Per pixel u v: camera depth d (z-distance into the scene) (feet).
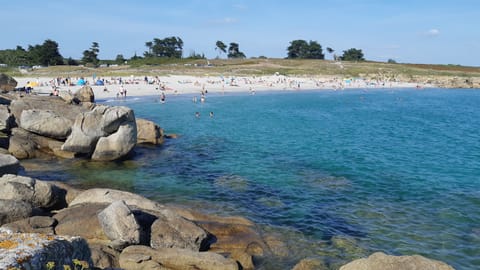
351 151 117.91
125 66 501.56
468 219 66.28
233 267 45.93
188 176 88.07
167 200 72.18
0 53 473.26
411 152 118.42
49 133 100.83
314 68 517.14
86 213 54.44
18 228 48.88
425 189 82.17
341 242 56.65
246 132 148.05
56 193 62.44
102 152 96.02
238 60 606.96
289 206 70.79
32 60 481.46
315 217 65.98
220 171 92.84
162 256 46.03
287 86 379.76
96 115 96.27
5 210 51.60
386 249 55.16
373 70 517.55
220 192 77.51
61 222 52.90
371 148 123.34
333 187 82.23
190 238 51.16
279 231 59.88
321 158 107.76
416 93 374.63
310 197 75.87
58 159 97.19
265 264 49.85
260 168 96.07
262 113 207.21
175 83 337.11
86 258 32.99
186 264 45.73
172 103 237.66
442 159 110.01
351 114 214.28
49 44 492.95
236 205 70.59
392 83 452.35
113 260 46.47
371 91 383.04
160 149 114.42
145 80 318.04
